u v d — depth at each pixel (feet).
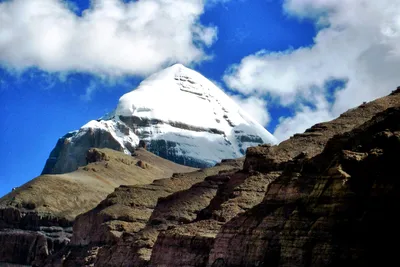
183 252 501.56
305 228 390.42
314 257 378.53
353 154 390.42
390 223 367.86
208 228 507.30
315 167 420.36
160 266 514.27
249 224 429.38
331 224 380.58
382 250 365.81
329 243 376.07
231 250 432.25
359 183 381.19
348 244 371.56
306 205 398.83
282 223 409.49
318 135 539.70
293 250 389.80
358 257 366.22
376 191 372.99
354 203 378.12
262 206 433.07
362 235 371.35
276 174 528.63
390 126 402.72
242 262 422.41
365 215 372.58
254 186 524.93
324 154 422.00
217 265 438.40
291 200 417.28
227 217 507.30
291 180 424.46
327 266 372.17
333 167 388.57
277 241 405.80
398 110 404.98
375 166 380.58
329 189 386.93
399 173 371.56
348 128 537.65
